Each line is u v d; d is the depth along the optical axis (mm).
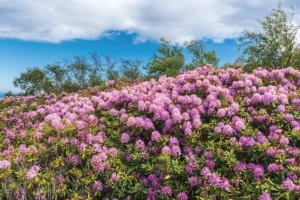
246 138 5941
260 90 7562
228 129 6168
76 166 6414
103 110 8352
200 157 6035
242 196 5219
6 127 9695
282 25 11891
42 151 6516
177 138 6590
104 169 6176
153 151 6297
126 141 6738
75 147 6496
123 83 11609
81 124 6895
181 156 6234
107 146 6844
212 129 6539
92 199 5902
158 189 5719
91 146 6535
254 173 5371
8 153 6582
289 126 6363
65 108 9008
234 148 5898
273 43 11867
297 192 4840
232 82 8367
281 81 8266
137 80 12469
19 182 5938
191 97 7309
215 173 5398
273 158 5547
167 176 5617
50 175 6027
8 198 5902
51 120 7516
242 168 5461
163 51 15680
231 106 6848
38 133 6922
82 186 6074
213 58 15219
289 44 11695
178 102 7387
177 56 14742
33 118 9531
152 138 6430
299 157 5504
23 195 5680
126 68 18375
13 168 6250
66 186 6051
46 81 18812
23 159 6254
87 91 11656
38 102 11594
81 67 18750
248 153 5820
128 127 7070
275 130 6156
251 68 10766
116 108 8234
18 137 7773
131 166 6328
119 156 6457
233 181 5316
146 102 7422
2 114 10617
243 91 7684
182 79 8141
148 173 6043
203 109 6969
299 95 7348
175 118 6520
